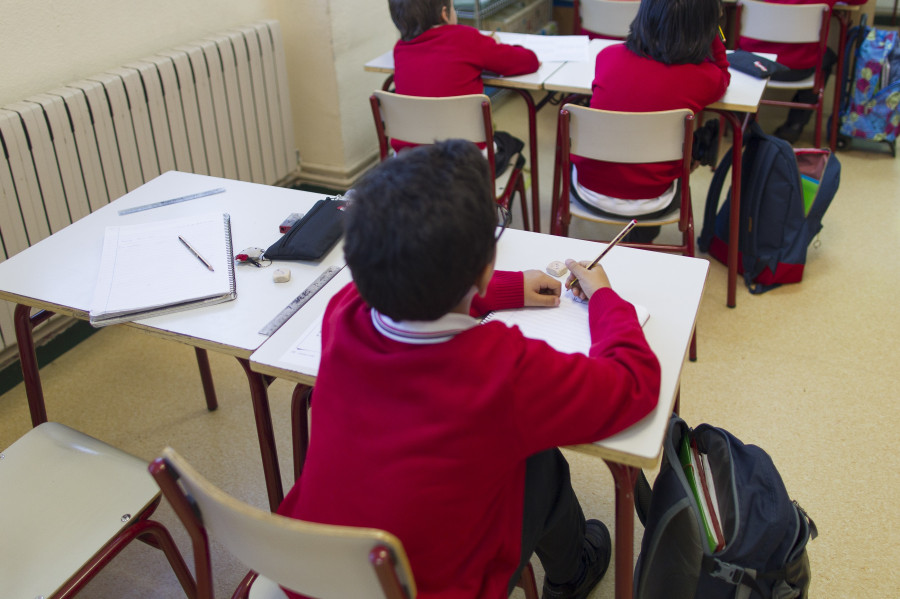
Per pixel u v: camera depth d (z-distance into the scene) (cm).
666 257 148
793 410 215
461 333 92
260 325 135
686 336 125
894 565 169
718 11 210
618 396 101
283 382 236
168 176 194
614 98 221
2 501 137
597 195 232
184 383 238
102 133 239
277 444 212
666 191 229
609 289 125
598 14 336
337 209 165
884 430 206
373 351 93
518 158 267
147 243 158
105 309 138
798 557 130
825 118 393
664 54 213
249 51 289
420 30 245
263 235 164
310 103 325
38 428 154
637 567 143
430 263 85
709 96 219
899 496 186
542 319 129
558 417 96
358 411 94
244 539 94
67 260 157
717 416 213
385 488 92
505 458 94
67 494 138
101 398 232
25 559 127
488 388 90
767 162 255
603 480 196
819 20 313
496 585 104
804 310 257
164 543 139
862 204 318
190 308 141
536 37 292
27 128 216
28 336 162
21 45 223
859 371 228
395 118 239
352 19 316
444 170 87
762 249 265
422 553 94
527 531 125
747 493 132
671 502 132
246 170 304
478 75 246
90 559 127
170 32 272
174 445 213
